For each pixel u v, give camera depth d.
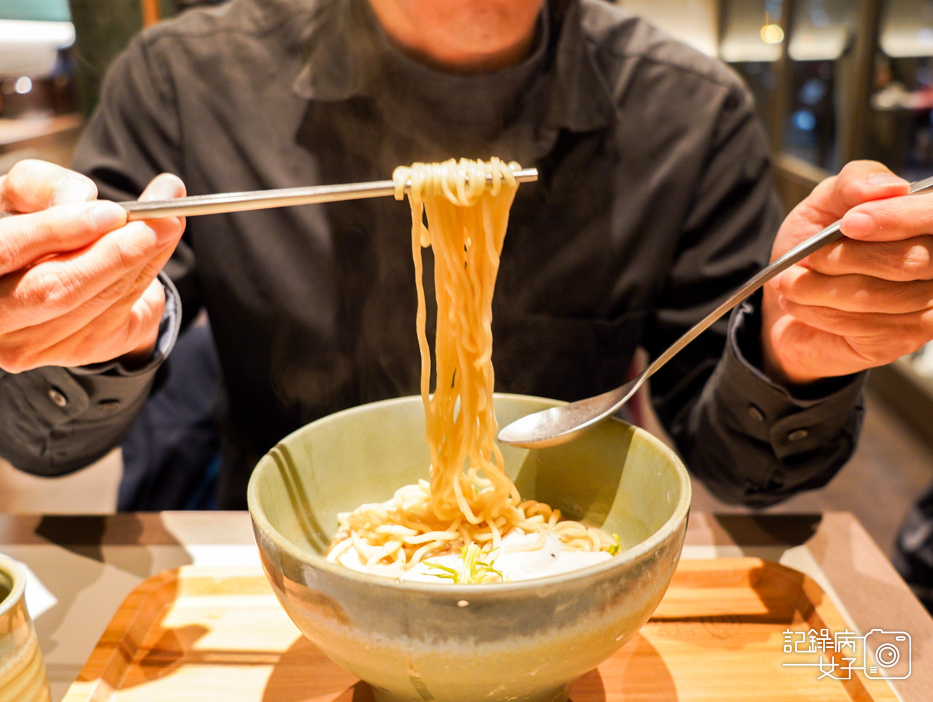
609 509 0.91
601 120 1.37
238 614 0.96
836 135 4.01
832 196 0.84
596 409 0.92
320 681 0.86
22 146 2.25
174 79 1.44
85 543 1.10
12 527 1.14
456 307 0.92
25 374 1.10
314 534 0.89
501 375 1.47
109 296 0.76
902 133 3.48
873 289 0.76
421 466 0.99
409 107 1.33
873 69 3.55
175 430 1.75
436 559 0.84
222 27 1.46
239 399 1.52
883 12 3.44
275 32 1.44
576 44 1.33
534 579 0.61
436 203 0.89
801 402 1.00
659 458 0.83
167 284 1.08
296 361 1.46
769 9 4.39
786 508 2.86
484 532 0.90
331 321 1.43
